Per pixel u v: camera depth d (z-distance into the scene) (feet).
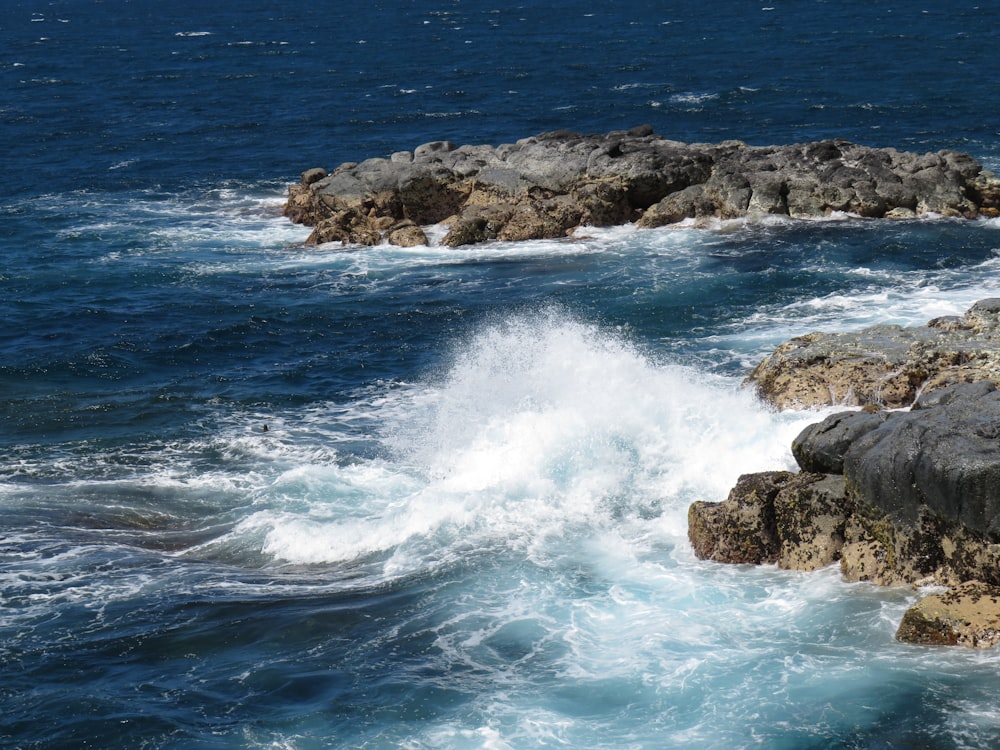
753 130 264.52
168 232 181.98
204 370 122.31
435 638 67.51
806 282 142.10
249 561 79.51
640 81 349.20
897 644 63.57
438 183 175.73
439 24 572.92
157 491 90.58
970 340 96.99
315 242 171.53
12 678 64.69
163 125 291.38
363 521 83.30
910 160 176.24
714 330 126.72
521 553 77.56
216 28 599.98
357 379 118.52
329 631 68.90
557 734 58.08
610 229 170.09
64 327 137.08
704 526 75.77
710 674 62.18
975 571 66.23
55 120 303.48
